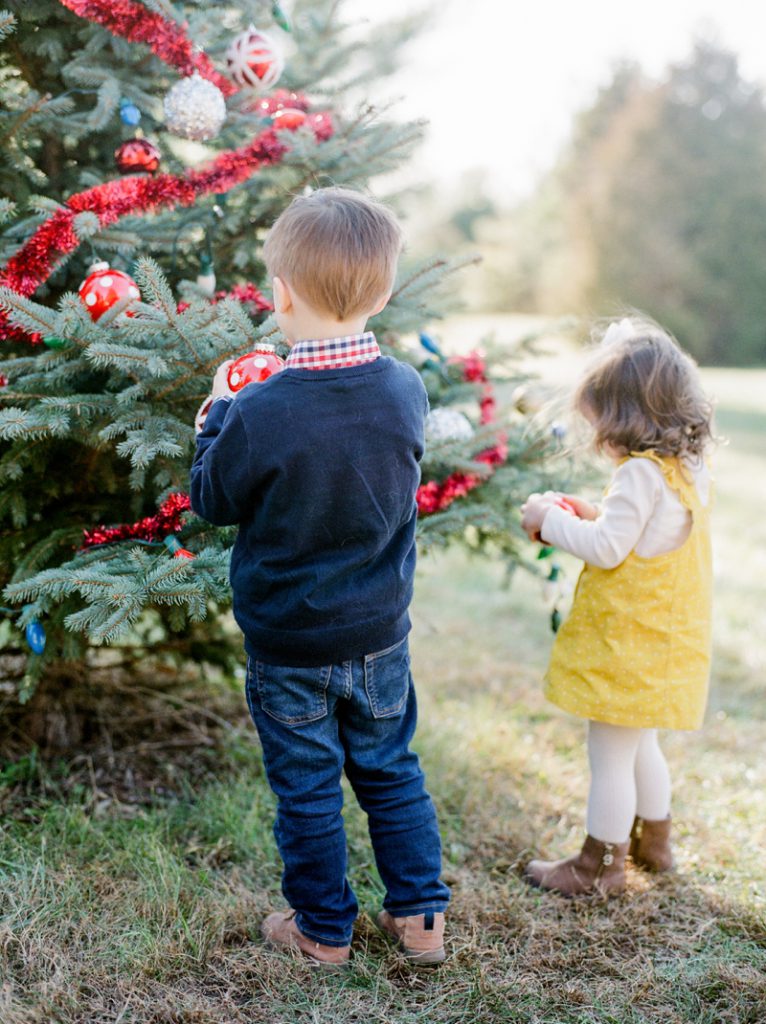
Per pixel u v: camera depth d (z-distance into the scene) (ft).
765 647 12.98
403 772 5.93
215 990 5.61
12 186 7.37
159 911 6.14
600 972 6.00
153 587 5.78
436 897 5.94
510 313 81.10
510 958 6.05
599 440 6.59
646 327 6.81
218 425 5.19
